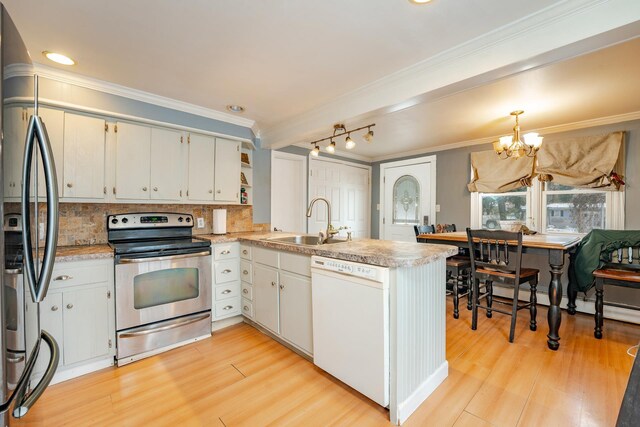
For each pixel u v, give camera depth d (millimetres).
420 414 1560
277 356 2201
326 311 1821
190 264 2447
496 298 3705
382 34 1695
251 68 2100
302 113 3023
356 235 5180
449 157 4352
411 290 1585
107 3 1436
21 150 964
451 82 1891
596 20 1379
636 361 930
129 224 2561
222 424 1502
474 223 4074
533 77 2131
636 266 2580
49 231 1026
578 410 1579
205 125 2945
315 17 1547
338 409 1609
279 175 4082
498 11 1496
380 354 1516
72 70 2133
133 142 2496
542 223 3533
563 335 2553
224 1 1426
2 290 798
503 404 1635
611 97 2504
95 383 1863
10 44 881
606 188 3049
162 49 1858
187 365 2078
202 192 2912
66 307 1898
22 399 897
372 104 2377
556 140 3381
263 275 2488
